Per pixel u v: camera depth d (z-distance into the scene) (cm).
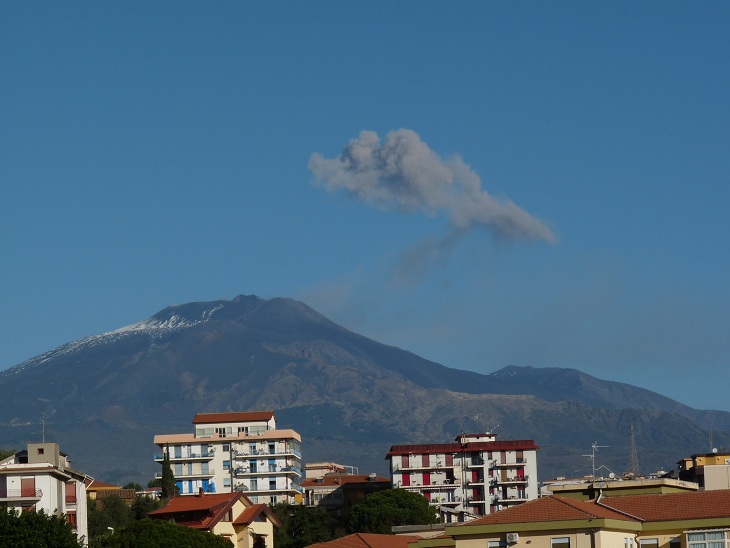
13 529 11162
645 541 8081
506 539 7931
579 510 7962
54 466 13100
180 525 13162
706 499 8312
